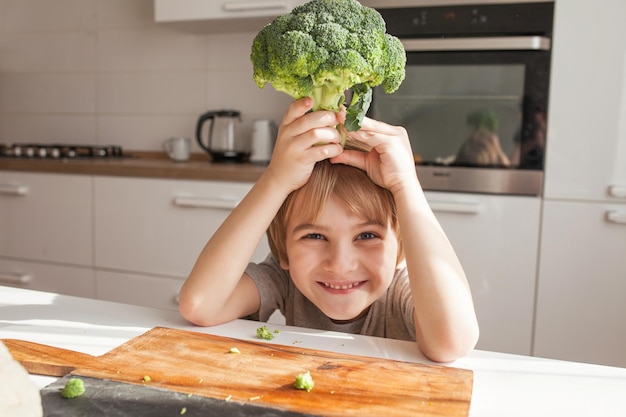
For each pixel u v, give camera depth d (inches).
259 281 42.2
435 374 27.2
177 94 119.0
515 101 82.9
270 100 113.0
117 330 33.6
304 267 38.9
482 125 84.5
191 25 108.0
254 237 37.4
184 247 96.1
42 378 27.2
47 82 129.0
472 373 27.4
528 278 83.1
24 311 36.5
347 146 39.4
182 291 36.4
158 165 98.0
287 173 35.7
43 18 127.4
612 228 80.4
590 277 81.6
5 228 107.8
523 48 80.4
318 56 29.0
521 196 83.0
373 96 88.2
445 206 83.1
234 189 92.3
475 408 24.7
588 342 82.4
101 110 125.1
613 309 81.3
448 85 85.4
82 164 101.1
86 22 124.1
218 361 28.2
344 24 30.0
